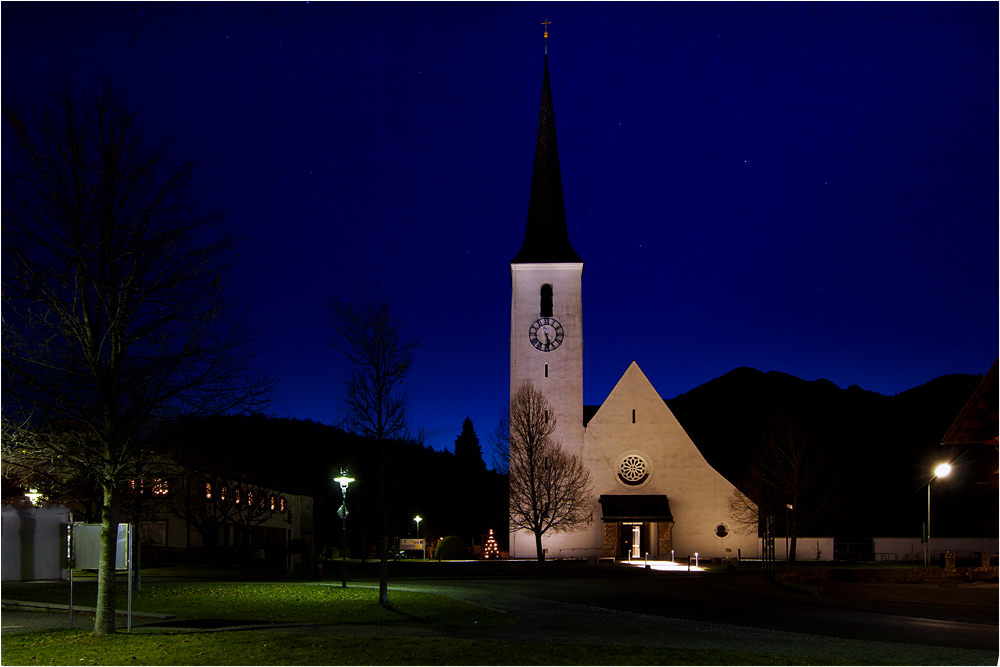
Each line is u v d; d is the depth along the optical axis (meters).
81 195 15.66
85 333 15.68
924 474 91.50
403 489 60.34
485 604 24.22
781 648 15.98
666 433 59.41
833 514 62.06
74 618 19.61
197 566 42.84
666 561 55.00
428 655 14.13
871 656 15.19
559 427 59.97
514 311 61.88
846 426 110.56
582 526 57.66
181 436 28.66
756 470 60.69
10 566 30.89
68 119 15.66
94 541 17.36
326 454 79.75
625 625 19.58
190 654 14.09
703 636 17.72
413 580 36.56
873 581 38.31
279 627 17.98
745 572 44.12
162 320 16.20
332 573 40.00
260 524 55.94
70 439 16.22
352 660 13.67
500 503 64.38
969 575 37.75
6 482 23.81
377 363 22.58
